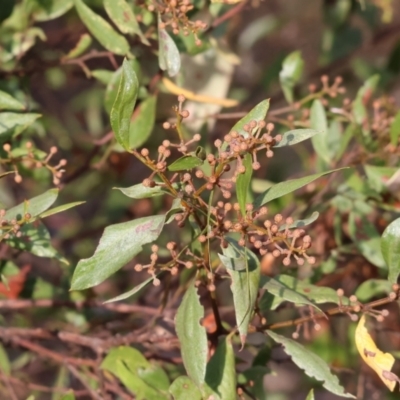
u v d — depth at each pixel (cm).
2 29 92
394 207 89
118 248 70
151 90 89
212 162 68
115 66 90
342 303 75
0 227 72
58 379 95
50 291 92
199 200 69
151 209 106
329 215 94
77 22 105
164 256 93
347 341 95
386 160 90
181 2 79
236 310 68
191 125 96
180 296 90
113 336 89
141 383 80
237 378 79
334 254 91
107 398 83
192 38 86
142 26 89
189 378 73
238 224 68
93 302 90
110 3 83
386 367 72
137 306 91
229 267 69
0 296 91
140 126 88
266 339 85
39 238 76
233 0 81
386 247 73
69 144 107
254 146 68
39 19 91
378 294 89
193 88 96
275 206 97
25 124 80
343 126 99
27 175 88
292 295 72
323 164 94
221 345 73
